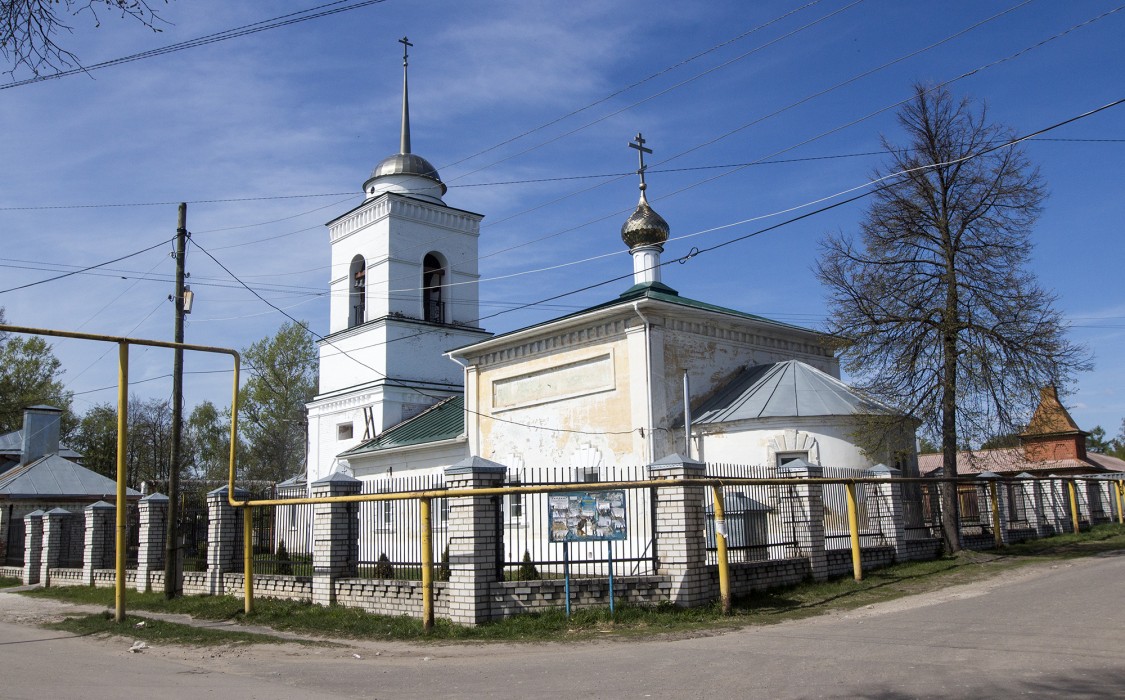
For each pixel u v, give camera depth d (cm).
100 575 2567
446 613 1531
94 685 1099
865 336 2328
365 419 3612
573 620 1463
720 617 1498
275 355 6350
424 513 1530
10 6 792
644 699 905
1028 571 1948
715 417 2364
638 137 3017
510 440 2809
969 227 2317
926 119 2339
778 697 874
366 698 991
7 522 3338
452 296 3856
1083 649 1019
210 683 1114
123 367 1822
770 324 2716
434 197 3881
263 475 6366
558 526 1528
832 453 2241
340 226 3953
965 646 1084
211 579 2120
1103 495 3559
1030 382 2223
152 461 6975
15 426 5459
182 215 2348
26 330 1677
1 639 1623
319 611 1716
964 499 2606
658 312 2450
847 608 1576
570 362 2647
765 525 1858
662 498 1602
